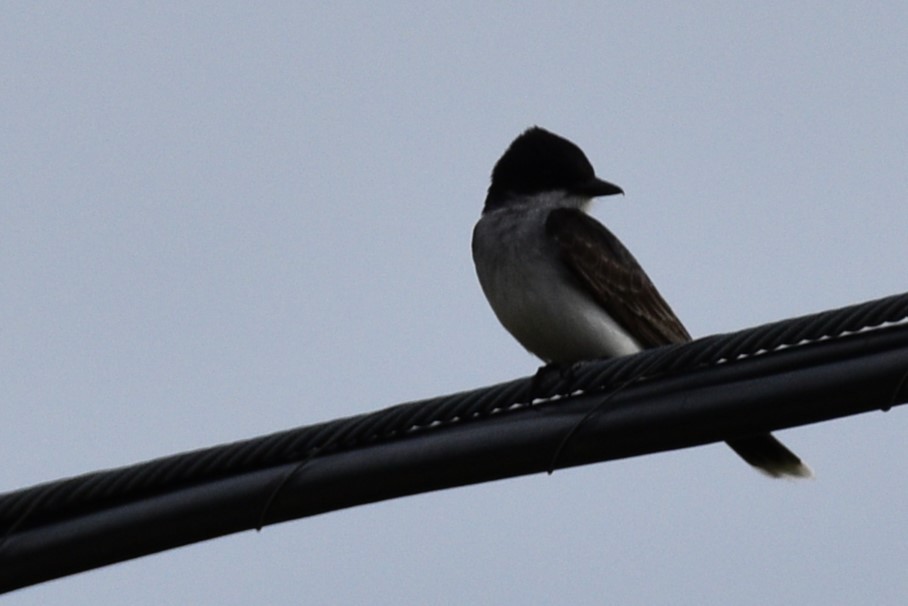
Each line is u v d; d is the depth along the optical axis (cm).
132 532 1048
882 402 945
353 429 1022
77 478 1045
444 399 1020
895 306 921
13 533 1062
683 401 994
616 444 1011
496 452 1021
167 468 1034
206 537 1045
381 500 1036
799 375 962
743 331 972
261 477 1034
